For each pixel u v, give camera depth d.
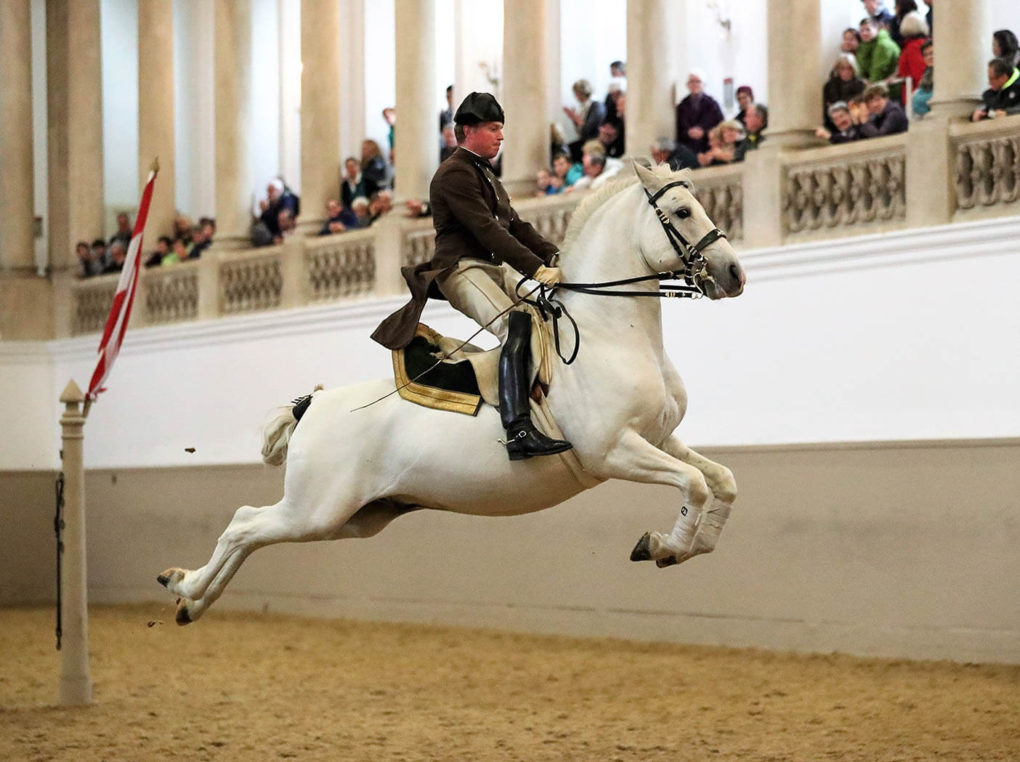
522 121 17.14
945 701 10.14
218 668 13.12
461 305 8.41
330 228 19.00
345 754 8.79
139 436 20.70
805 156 13.86
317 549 17.42
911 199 12.95
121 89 24.41
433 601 16.08
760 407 13.58
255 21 24.22
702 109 16.11
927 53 13.55
